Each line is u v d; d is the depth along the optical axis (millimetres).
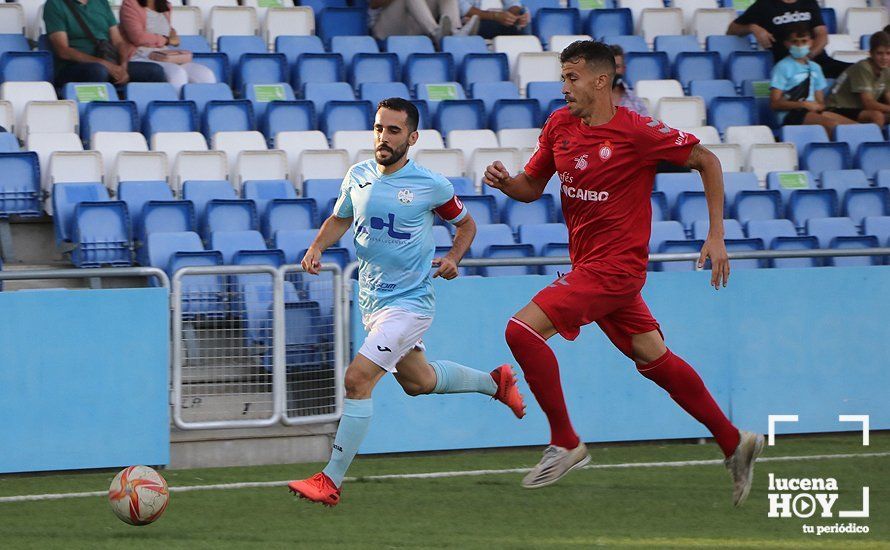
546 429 20688
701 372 21219
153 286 20594
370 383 14852
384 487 17188
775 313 21562
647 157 14508
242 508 15578
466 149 28844
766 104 33094
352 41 32750
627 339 15383
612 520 14891
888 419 22047
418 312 15188
